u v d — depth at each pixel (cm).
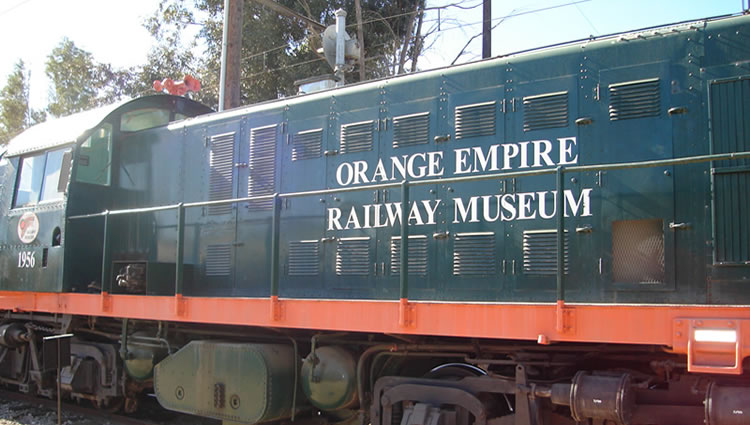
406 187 552
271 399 627
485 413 510
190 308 680
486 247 579
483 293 575
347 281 653
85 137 841
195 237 787
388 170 645
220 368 668
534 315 473
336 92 699
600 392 453
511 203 572
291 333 670
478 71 610
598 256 527
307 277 682
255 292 723
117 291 792
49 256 842
